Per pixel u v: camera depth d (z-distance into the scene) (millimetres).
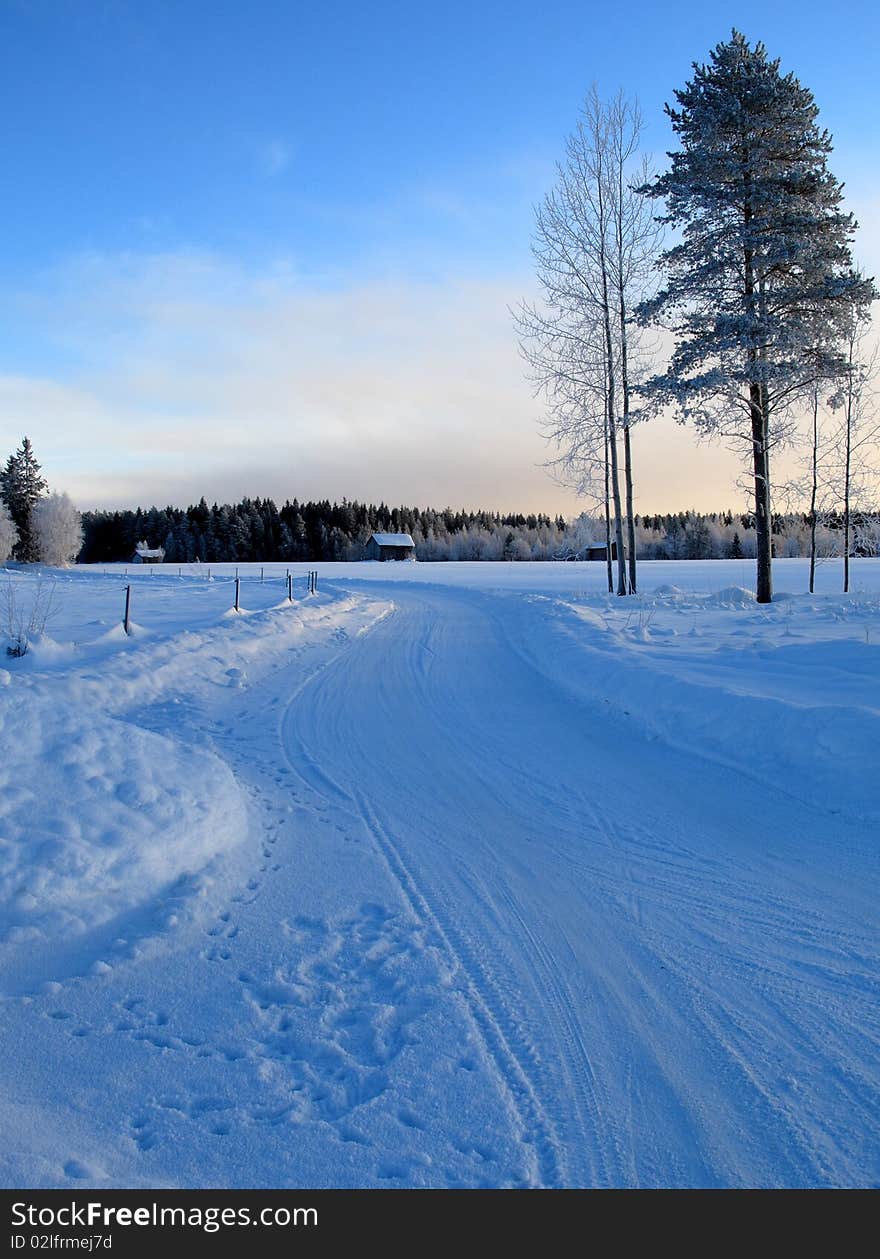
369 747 8500
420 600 32156
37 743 5332
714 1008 3688
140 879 4691
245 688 11953
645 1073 3234
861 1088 3121
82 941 4156
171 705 10289
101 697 9906
